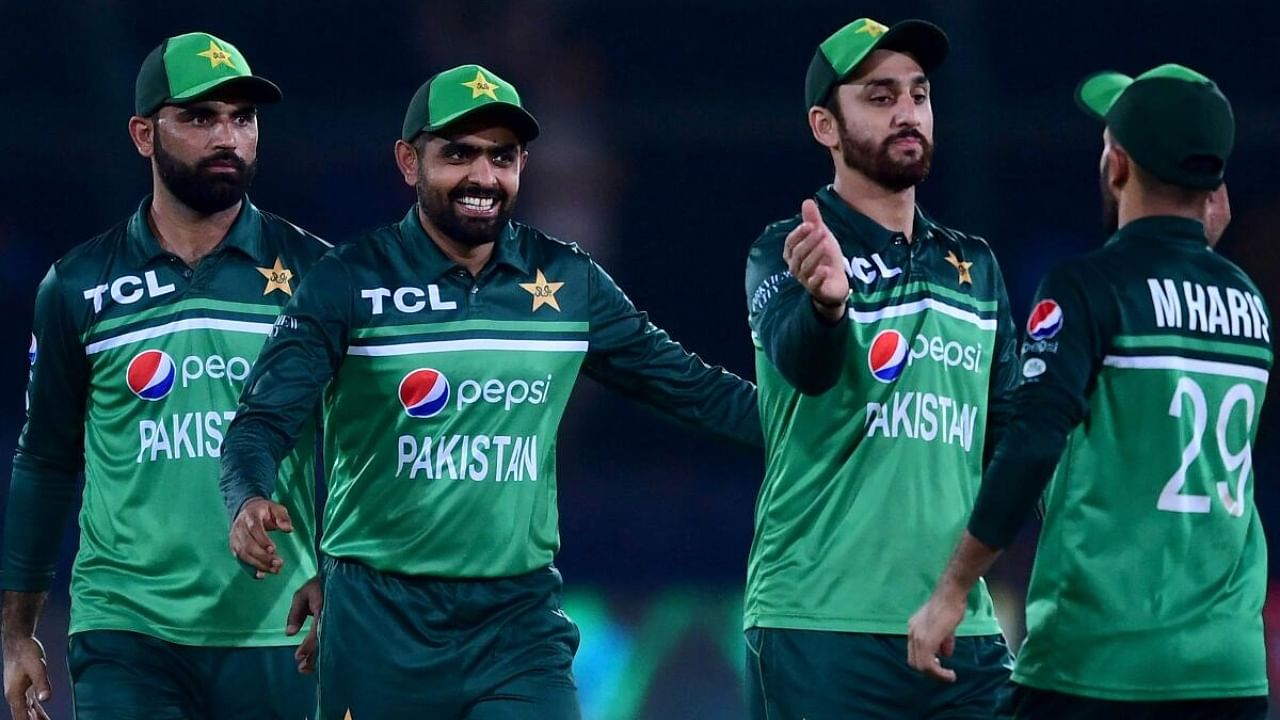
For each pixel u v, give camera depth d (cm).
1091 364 1496
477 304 1775
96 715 1855
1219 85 5116
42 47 4866
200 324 1883
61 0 4850
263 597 1888
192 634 1870
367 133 5031
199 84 1866
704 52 5153
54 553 1980
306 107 5081
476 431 1761
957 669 1758
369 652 1753
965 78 4959
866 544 1742
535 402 1786
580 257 1834
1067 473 1537
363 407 1770
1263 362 1568
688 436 4816
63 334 1897
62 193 4878
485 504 1758
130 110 4884
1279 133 4903
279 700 1903
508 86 1770
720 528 4547
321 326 1745
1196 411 1520
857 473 1748
